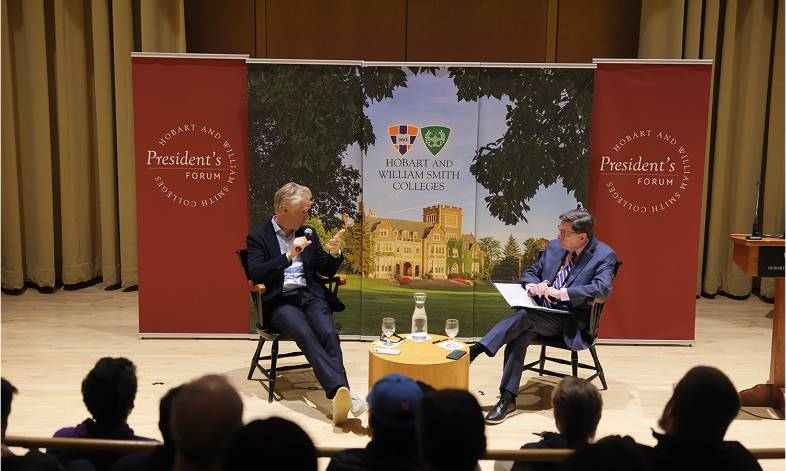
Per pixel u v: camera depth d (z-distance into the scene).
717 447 1.97
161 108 4.92
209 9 6.62
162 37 6.38
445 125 4.92
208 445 1.68
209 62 4.89
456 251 5.04
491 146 4.93
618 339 5.17
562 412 2.31
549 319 4.00
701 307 6.36
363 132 4.93
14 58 6.52
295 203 4.12
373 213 5.02
